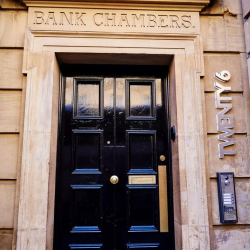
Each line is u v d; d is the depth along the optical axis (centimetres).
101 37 288
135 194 300
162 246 291
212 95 291
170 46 291
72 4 290
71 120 307
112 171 301
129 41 290
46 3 288
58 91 302
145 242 292
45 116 270
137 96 317
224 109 285
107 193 297
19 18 291
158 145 310
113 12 293
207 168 275
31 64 277
